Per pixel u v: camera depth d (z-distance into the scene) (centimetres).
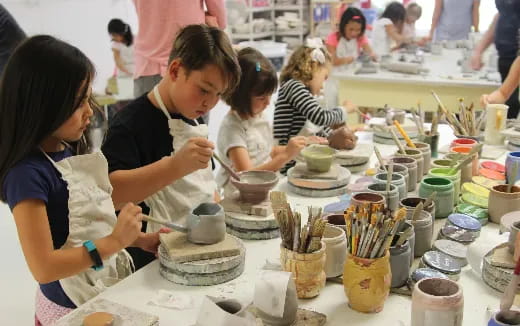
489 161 187
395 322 99
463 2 408
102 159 119
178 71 139
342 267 114
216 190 168
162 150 148
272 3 493
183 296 108
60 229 112
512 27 312
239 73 144
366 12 453
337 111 239
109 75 435
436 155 193
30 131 103
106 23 425
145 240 129
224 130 192
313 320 98
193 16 261
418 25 451
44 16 381
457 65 373
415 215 123
